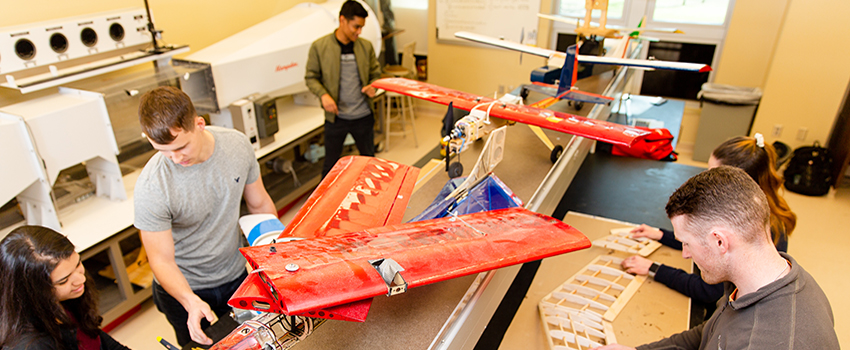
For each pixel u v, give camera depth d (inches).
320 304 27.7
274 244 35.3
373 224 44.9
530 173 70.6
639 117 131.7
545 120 71.2
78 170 98.8
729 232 35.2
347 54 118.6
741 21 149.7
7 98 84.2
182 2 119.9
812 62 139.3
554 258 71.7
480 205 56.7
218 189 61.1
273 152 120.3
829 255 113.1
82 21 85.7
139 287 97.3
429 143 183.9
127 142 93.0
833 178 143.3
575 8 173.0
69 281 47.9
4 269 43.7
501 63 191.2
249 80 110.3
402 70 175.5
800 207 134.9
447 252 36.5
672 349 48.9
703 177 37.4
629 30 119.8
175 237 61.2
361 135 128.4
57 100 81.5
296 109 147.0
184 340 71.6
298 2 159.3
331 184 51.7
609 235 77.0
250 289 30.1
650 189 92.7
